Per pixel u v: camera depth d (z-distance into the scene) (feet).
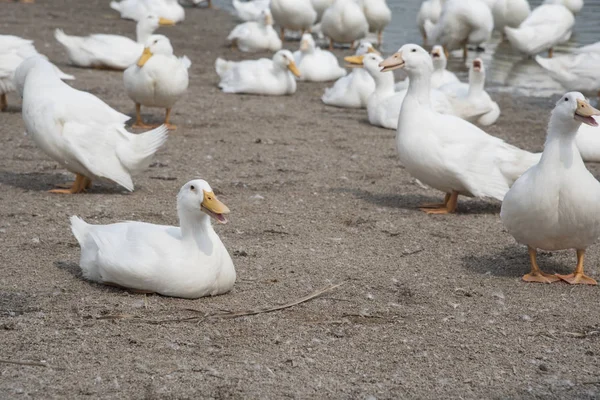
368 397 19.58
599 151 43.83
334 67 69.97
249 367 20.86
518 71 74.02
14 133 46.75
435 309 24.94
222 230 31.94
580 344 22.81
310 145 47.06
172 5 96.22
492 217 34.99
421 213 35.14
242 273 27.40
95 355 21.22
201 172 40.52
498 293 26.30
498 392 20.07
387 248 30.48
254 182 39.09
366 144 47.80
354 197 37.22
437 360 21.63
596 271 28.73
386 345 22.39
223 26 95.66
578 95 25.58
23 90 36.88
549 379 20.77
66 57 71.61
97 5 105.40
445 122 34.27
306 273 27.58
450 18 78.23
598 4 108.68
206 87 63.93
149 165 38.99
